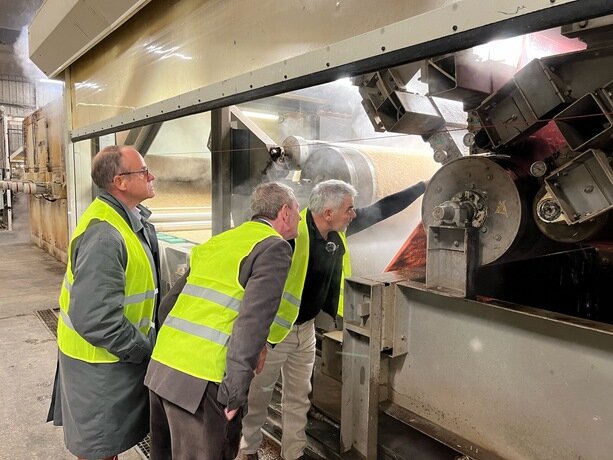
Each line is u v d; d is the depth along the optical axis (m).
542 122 1.15
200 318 1.33
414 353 1.51
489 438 1.31
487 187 1.24
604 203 1.01
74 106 3.87
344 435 1.62
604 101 0.99
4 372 2.88
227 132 2.47
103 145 3.99
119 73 2.93
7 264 6.47
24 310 4.25
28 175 7.85
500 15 0.86
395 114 1.42
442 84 1.22
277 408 2.18
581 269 1.68
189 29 2.13
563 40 1.45
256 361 1.26
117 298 1.42
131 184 1.58
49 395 2.57
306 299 1.74
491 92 1.25
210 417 1.29
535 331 1.18
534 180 1.23
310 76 1.34
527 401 1.21
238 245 1.37
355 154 1.98
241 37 1.77
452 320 1.38
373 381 1.51
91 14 2.71
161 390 1.32
